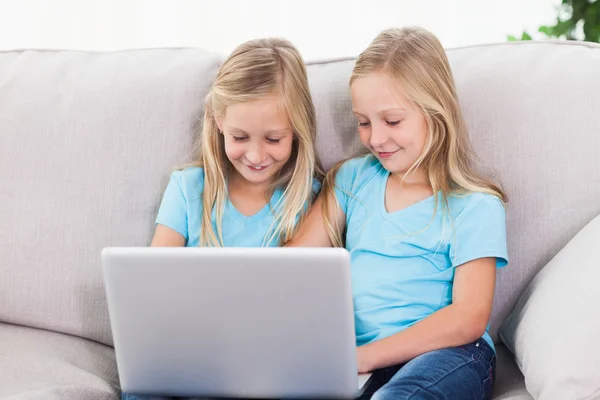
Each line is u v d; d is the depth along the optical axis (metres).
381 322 1.36
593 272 1.16
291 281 1.03
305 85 1.44
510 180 1.41
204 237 1.47
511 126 1.42
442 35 2.40
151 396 1.18
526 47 1.50
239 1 2.45
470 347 1.29
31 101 1.55
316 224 1.49
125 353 1.13
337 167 1.52
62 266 1.48
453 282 1.38
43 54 1.65
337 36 2.43
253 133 1.39
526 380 1.16
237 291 1.05
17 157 1.52
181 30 2.48
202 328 1.08
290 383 1.11
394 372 1.31
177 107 1.50
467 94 1.45
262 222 1.49
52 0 2.50
